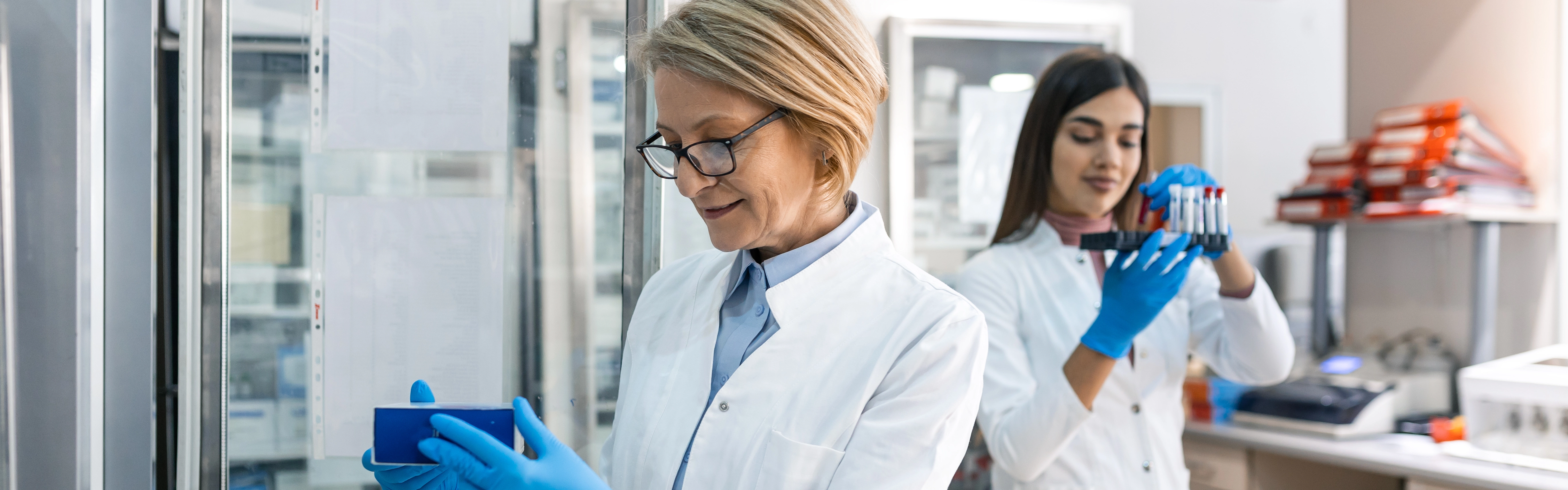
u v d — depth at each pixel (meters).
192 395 1.20
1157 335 1.47
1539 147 2.04
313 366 1.28
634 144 1.24
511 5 1.27
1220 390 2.02
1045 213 1.56
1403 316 2.28
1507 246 2.10
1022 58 1.83
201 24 1.19
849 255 0.86
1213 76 2.56
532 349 1.30
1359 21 2.39
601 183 1.31
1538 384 1.60
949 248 1.79
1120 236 1.23
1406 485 1.71
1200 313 1.56
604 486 0.78
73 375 1.18
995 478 1.51
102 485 1.21
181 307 1.19
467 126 1.27
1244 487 1.93
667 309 0.98
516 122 1.28
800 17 0.73
